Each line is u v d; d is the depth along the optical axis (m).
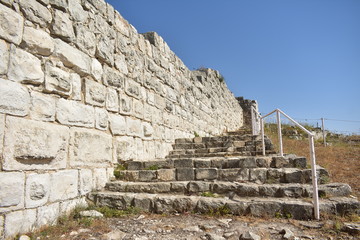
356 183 5.36
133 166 5.18
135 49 5.99
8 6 3.01
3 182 2.79
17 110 3.00
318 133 13.73
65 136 3.69
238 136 7.32
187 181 4.55
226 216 3.71
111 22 5.11
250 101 19.53
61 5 3.79
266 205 3.68
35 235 2.94
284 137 12.60
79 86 4.09
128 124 5.37
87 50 4.32
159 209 3.96
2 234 2.73
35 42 3.30
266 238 2.96
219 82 13.38
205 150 6.70
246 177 4.48
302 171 4.29
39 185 3.20
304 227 3.24
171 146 7.37
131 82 5.63
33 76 3.25
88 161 4.13
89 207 3.96
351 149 9.97
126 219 3.68
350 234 3.01
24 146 3.04
